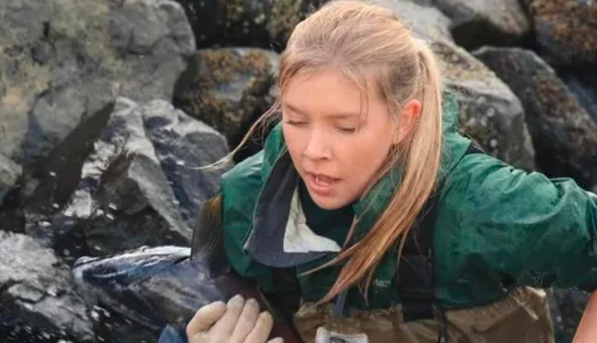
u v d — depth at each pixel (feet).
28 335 13.62
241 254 9.73
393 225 8.66
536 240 8.48
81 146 15.94
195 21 18.52
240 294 10.02
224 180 9.66
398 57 8.43
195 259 10.17
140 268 10.71
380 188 8.64
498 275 8.96
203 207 9.72
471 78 18.40
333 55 8.18
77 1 16.38
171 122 15.65
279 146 9.26
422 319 9.36
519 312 9.57
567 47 21.48
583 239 8.55
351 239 8.90
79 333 13.57
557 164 20.57
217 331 9.68
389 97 8.36
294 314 9.93
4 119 15.52
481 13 20.70
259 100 18.12
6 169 15.26
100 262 11.10
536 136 20.39
